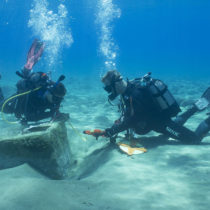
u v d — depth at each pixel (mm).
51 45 15109
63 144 3006
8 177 2115
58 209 1577
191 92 10758
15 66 31812
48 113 3598
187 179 2328
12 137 2525
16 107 3604
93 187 2133
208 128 3775
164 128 3693
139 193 2033
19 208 1517
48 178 2387
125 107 3680
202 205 1786
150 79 3486
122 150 3344
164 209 1740
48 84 3410
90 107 8039
